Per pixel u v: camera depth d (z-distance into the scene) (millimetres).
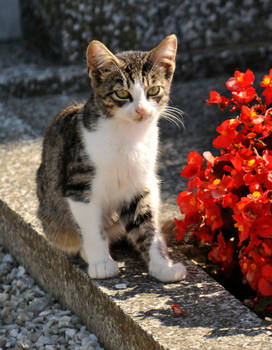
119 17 6512
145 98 3203
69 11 6516
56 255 3412
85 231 3191
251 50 6602
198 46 6887
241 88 3059
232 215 2824
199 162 3057
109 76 3191
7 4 9000
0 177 4387
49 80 6449
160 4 6570
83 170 3168
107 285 2977
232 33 6926
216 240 3262
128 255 3359
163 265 3039
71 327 3268
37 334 3264
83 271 3141
